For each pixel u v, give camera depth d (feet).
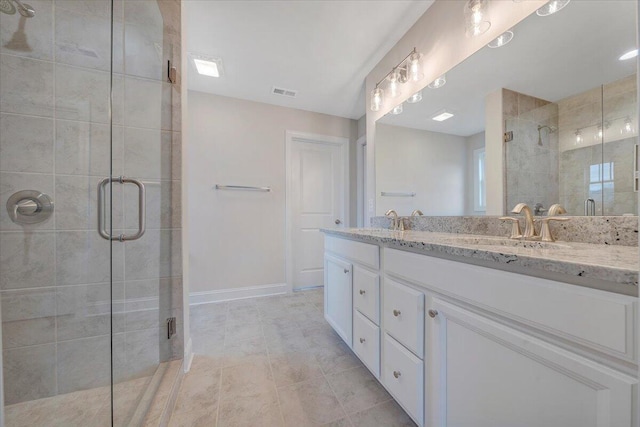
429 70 5.06
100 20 3.88
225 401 3.74
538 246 2.98
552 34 3.27
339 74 7.18
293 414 3.49
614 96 2.77
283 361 4.78
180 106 4.54
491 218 4.11
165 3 4.47
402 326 3.24
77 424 3.20
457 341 2.49
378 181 6.76
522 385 1.92
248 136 8.68
